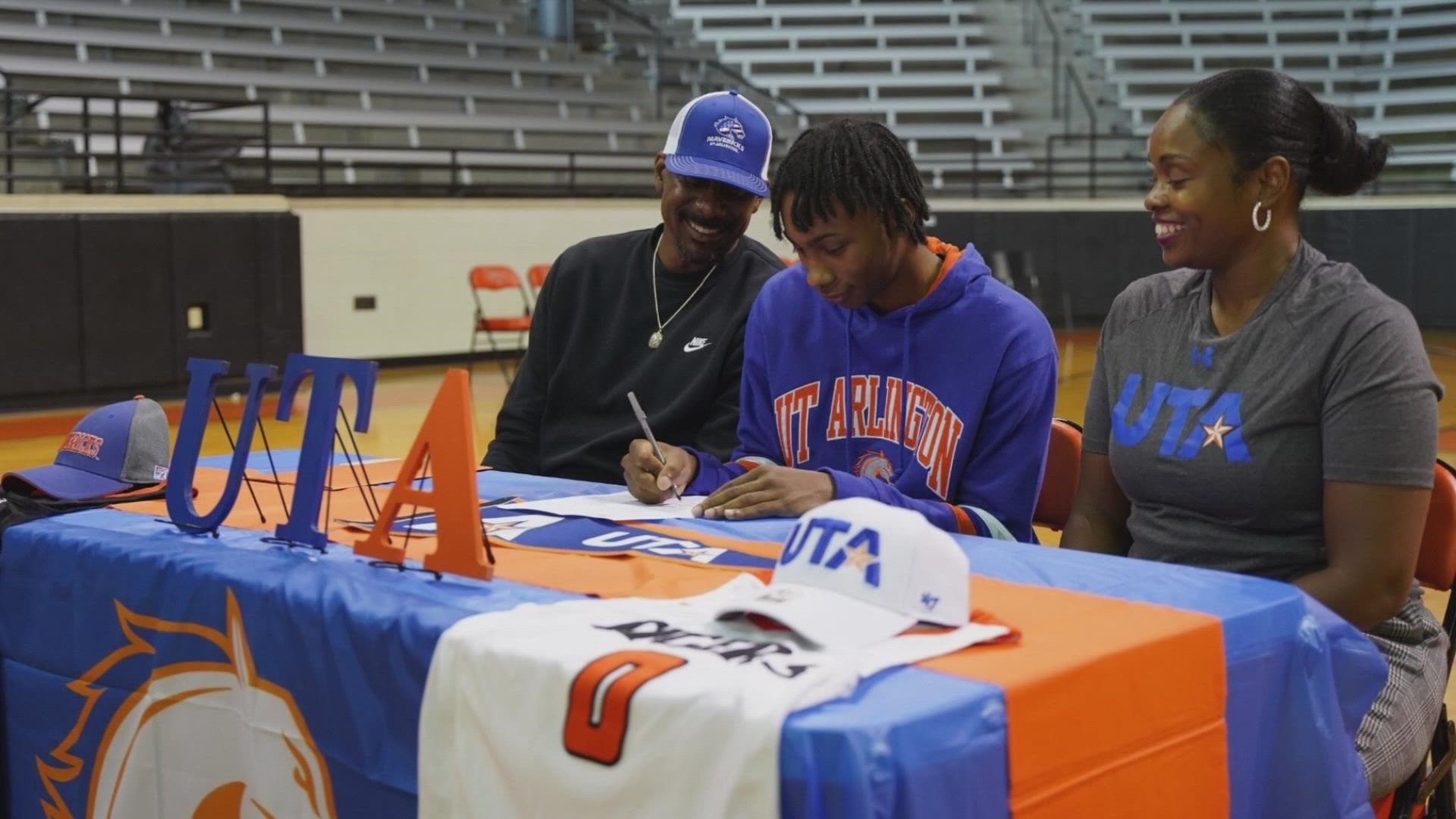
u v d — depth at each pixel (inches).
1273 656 50.1
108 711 61.4
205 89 430.9
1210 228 65.9
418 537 62.2
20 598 65.4
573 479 95.3
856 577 45.9
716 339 95.3
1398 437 61.6
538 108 504.1
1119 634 45.6
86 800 62.7
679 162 90.8
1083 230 485.7
